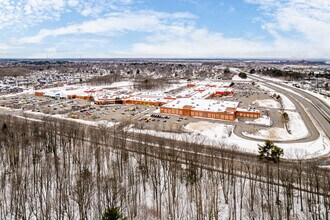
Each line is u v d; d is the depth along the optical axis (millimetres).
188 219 60594
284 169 78750
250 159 88500
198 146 93312
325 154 94188
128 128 126125
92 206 61312
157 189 70875
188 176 72875
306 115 159875
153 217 61531
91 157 87250
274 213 61156
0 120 131750
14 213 61062
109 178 69062
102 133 108375
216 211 58656
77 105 196250
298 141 110750
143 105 196875
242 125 136375
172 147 91750
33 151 89812
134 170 80812
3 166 82250
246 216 61719
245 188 71312
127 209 60594
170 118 152625
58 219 55875
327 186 66250
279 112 168250
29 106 189750
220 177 70688
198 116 156750
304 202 65250
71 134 105000
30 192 66375
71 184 72438
